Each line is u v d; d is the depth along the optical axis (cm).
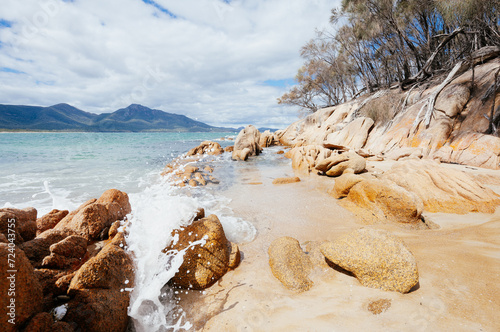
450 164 884
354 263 261
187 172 958
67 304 186
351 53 2367
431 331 180
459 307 203
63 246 234
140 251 275
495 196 476
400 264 242
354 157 856
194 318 224
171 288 271
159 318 222
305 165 1047
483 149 857
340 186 607
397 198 439
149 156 1611
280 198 629
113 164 1238
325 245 294
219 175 972
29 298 159
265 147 2486
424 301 215
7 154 1653
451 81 1227
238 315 223
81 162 1299
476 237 335
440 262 274
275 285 269
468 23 1270
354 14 2014
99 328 179
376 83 2475
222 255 303
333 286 258
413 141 1130
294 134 2803
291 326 203
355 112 1880
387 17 1708
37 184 779
